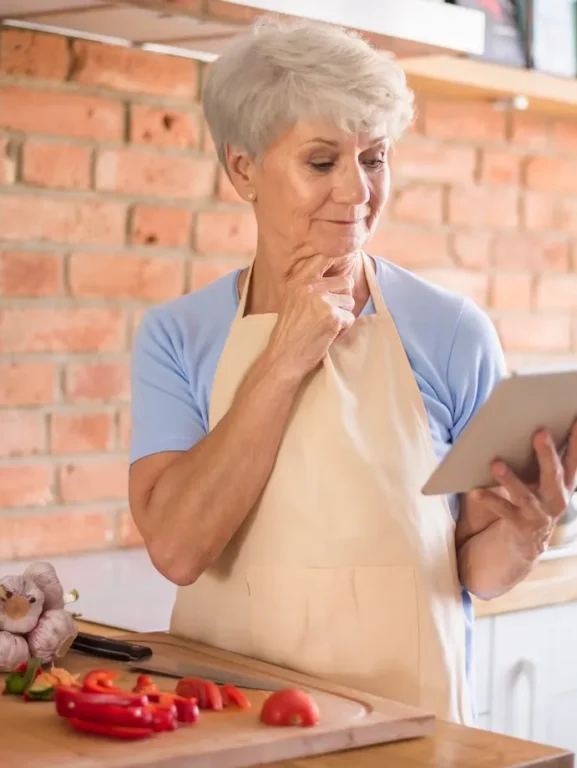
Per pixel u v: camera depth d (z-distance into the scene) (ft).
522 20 8.82
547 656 7.09
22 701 4.37
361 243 4.91
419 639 4.79
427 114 9.22
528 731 7.03
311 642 4.84
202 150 8.11
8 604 4.80
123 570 7.40
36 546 7.61
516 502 4.48
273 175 4.86
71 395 7.68
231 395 5.13
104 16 6.77
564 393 4.21
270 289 5.21
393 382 4.98
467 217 9.56
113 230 7.77
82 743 3.88
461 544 5.11
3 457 7.44
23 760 3.71
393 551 4.82
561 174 10.15
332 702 4.35
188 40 7.40
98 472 7.84
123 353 7.89
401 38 6.42
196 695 4.27
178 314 5.33
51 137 7.45
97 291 7.73
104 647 4.97
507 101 9.30
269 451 4.90
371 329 5.06
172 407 5.23
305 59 4.68
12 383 7.44
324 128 4.70
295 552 4.89
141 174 7.85
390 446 4.90
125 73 7.70
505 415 4.12
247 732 3.99
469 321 5.06
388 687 4.78
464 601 5.14
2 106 7.24
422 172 9.25
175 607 5.42
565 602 7.15
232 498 4.88
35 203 7.43
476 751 4.06
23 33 7.25
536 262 10.06
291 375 4.84
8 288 7.38
